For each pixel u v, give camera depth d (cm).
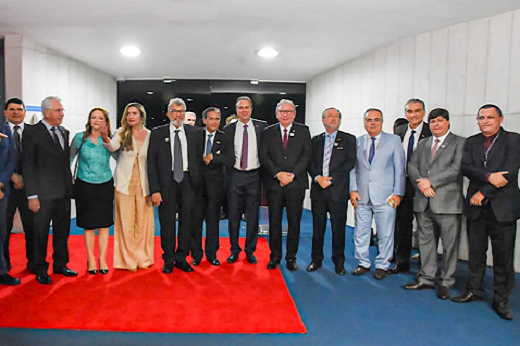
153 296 322
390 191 378
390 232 379
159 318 281
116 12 423
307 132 395
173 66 704
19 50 516
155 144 374
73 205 662
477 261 319
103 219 368
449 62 459
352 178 393
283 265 416
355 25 459
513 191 294
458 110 451
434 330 273
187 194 383
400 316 296
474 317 295
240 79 826
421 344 254
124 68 726
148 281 357
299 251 478
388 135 380
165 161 374
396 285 362
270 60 648
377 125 377
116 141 372
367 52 587
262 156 396
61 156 349
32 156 338
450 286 333
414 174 350
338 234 393
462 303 320
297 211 397
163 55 621
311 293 341
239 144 404
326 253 468
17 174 366
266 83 841
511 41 403
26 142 337
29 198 337
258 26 468
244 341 253
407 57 512
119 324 271
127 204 382
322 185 383
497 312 298
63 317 281
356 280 375
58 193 347
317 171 395
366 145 387
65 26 475
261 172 413
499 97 414
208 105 876
